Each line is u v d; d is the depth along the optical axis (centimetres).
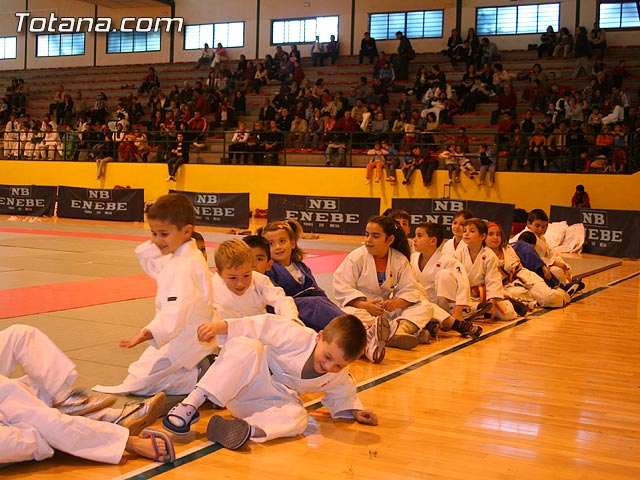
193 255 448
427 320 698
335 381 450
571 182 2025
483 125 2439
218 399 407
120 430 382
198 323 440
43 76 3500
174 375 471
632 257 1611
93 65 3512
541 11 2753
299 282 613
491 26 2830
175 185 2500
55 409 378
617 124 2109
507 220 1780
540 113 2395
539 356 659
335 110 2517
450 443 425
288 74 2917
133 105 2928
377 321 611
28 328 398
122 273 1076
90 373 525
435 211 1856
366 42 2884
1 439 353
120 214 2188
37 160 2727
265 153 2375
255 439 412
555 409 498
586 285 1177
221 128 2714
